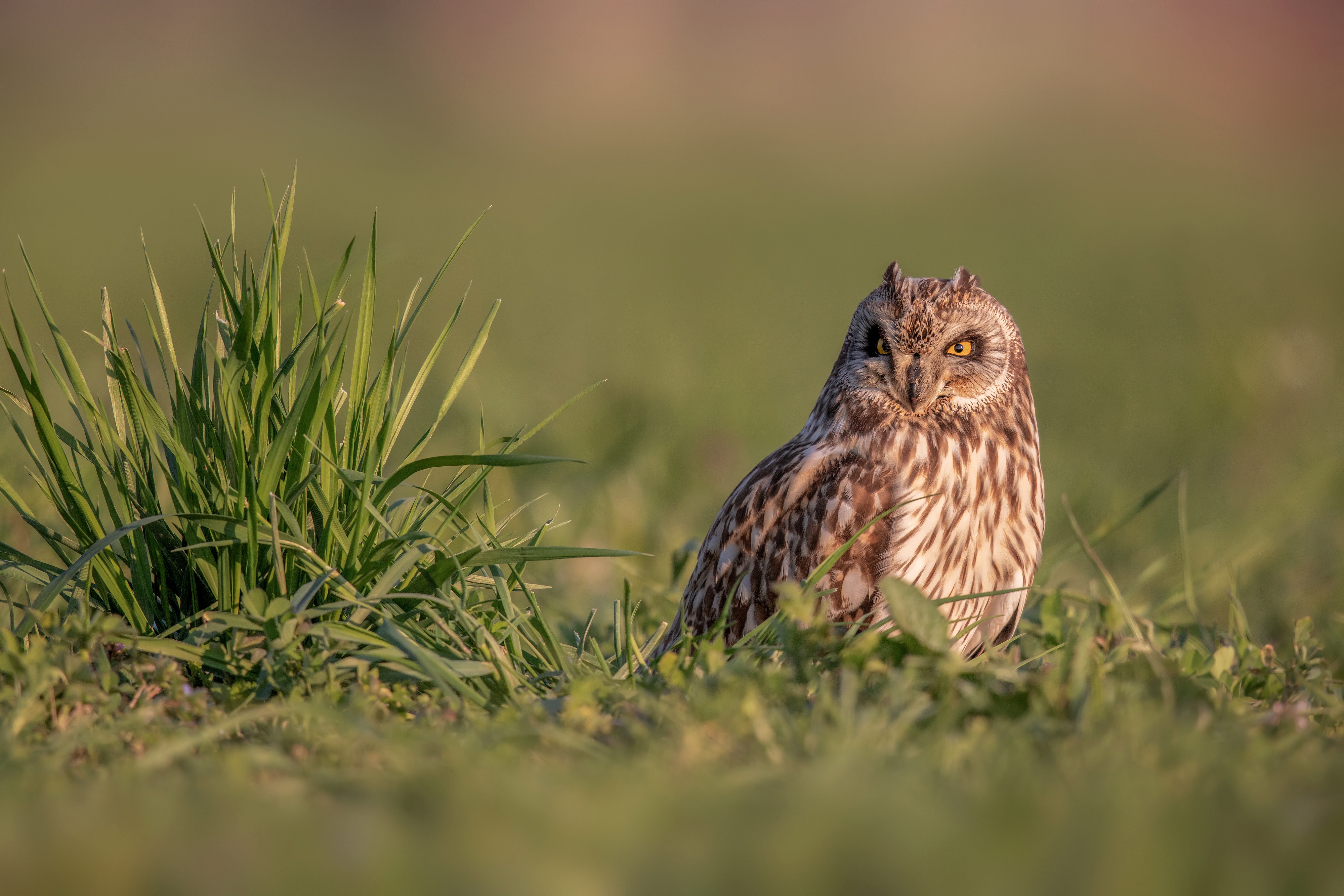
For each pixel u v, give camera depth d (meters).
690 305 40.50
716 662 6.96
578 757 6.02
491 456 7.55
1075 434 21.70
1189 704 6.87
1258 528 14.07
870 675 6.84
